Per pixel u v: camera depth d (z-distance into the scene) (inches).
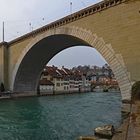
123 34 1359.5
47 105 2434.8
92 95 4291.3
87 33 1647.4
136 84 1194.0
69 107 2281.0
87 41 1649.9
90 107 2279.8
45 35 2236.7
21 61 2728.8
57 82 4507.9
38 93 3533.5
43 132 1243.2
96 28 1562.5
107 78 7780.5
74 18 1790.1
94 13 1582.2
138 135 653.9
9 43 2987.2
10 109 2108.8
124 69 1331.2
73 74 5305.1
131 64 1296.8
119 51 1375.5
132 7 1317.7
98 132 883.4
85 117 1665.8
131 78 1285.7
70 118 1643.7
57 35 2079.2
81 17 1710.1
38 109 2114.9
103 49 1496.1
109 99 3307.1
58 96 3875.5
